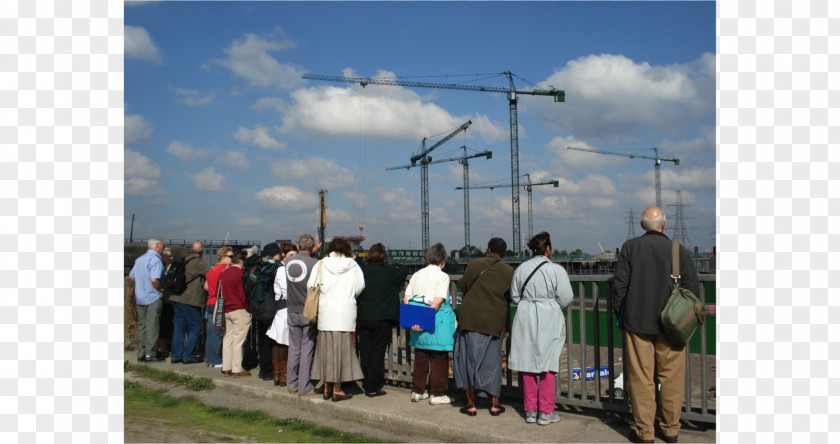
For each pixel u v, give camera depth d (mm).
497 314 5652
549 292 5387
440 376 6215
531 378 5445
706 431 5164
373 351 6672
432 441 5441
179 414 6551
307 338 6754
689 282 4758
